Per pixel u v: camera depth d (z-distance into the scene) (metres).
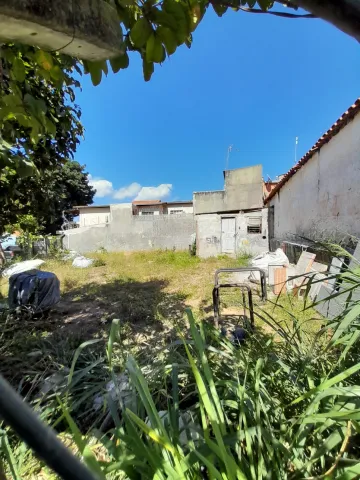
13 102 0.87
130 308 5.15
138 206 22.20
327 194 5.50
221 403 1.10
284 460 0.95
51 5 0.46
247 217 12.12
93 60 0.66
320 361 1.44
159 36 0.73
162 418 1.11
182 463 0.80
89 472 0.42
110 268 10.62
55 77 0.90
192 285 7.35
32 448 0.37
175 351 1.67
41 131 0.98
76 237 15.22
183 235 14.94
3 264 9.06
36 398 1.74
